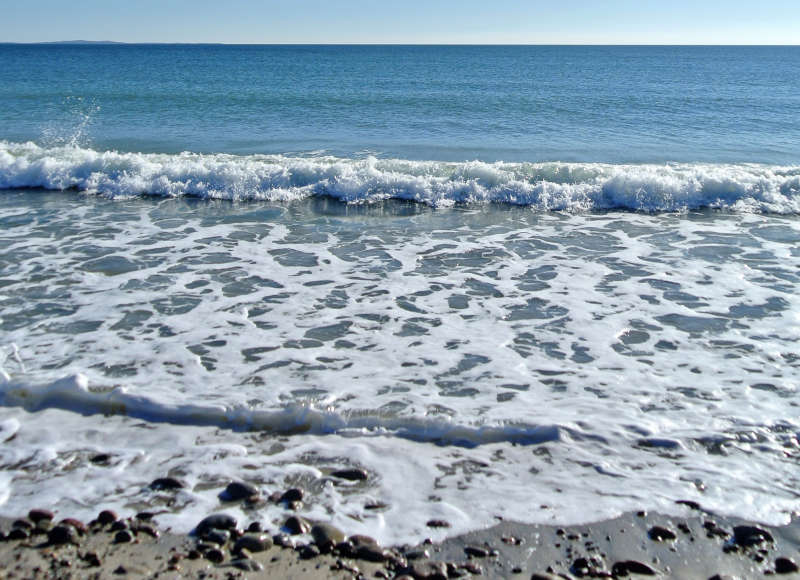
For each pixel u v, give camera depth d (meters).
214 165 11.48
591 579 3.10
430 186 10.95
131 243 8.23
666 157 14.54
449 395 4.73
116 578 3.04
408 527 3.43
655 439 4.19
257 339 5.63
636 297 6.64
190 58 68.25
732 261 7.75
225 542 3.30
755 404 4.61
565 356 5.38
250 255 7.89
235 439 4.19
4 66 46.97
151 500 3.61
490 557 3.23
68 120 18.56
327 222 9.48
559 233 9.01
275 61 61.72
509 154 14.78
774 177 10.98
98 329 5.73
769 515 3.53
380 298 6.62
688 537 3.38
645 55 98.56
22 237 8.36
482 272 7.40
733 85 35.97
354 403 4.58
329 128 18.16
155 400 4.54
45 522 3.41
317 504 3.60
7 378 4.76
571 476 3.86
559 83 35.84
